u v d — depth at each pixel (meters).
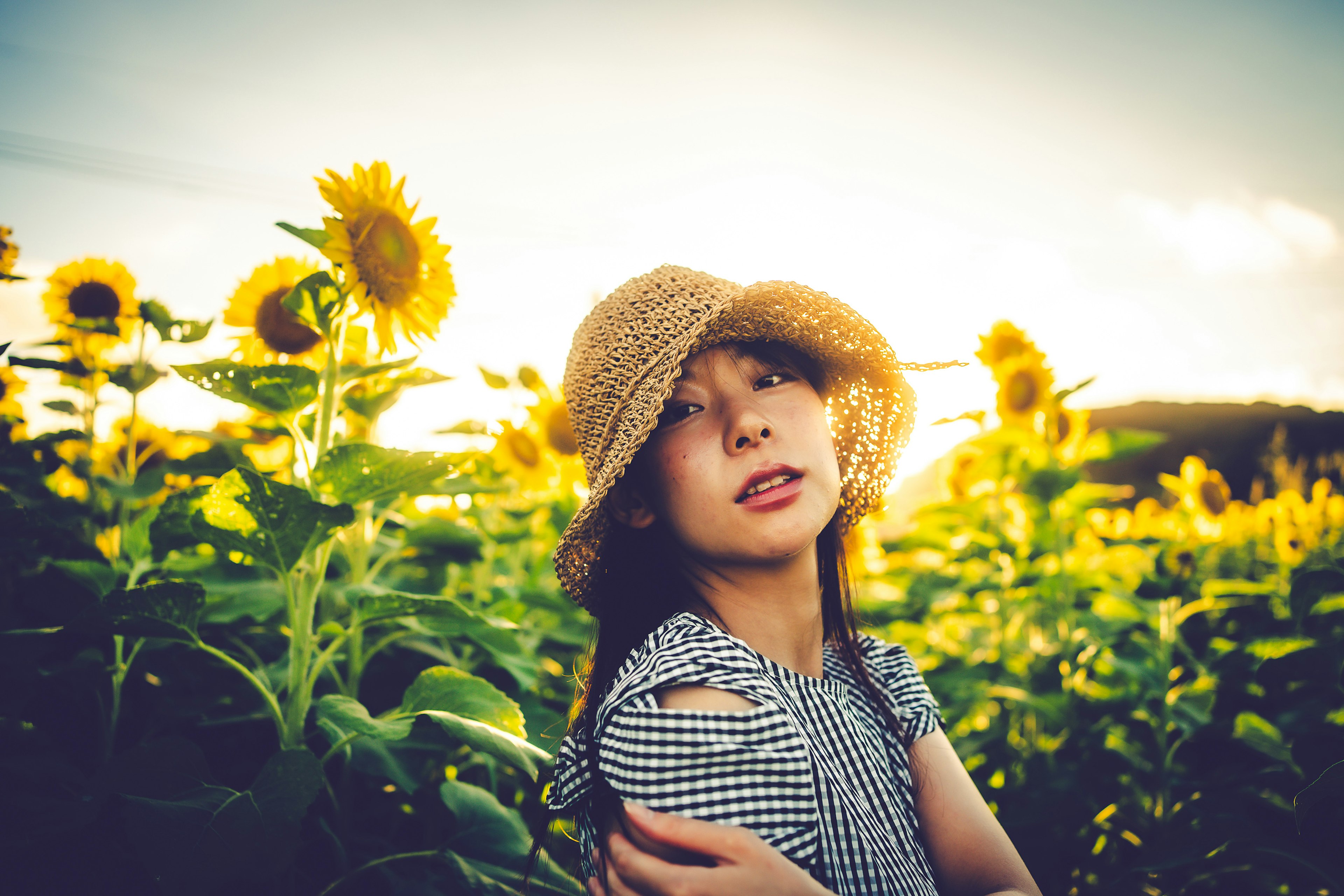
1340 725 1.96
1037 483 2.95
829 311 1.39
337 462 1.54
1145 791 2.47
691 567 1.31
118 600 1.36
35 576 2.02
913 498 4.38
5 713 1.69
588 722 1.26
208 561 2.17
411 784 1.66
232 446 1.98
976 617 3.71
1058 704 2.68
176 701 1.89
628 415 1.20
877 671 1.50
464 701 1.53
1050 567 3.05
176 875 1.10
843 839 1.05
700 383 1.22
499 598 2.73
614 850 1.00
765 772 1.01
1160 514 4.27
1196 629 3.24
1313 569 2.28
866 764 1.20
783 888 0.91
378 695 2.14
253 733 1.88
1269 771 2.08
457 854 1.57
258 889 1.47
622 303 1.32
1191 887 2.17
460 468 1.60
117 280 2.62
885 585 4.81
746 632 1.25
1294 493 4.61
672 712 1.03
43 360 2.42
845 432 1.57
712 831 0.94
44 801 1.44
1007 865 1.26
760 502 1.15
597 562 1.37
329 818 1.74
